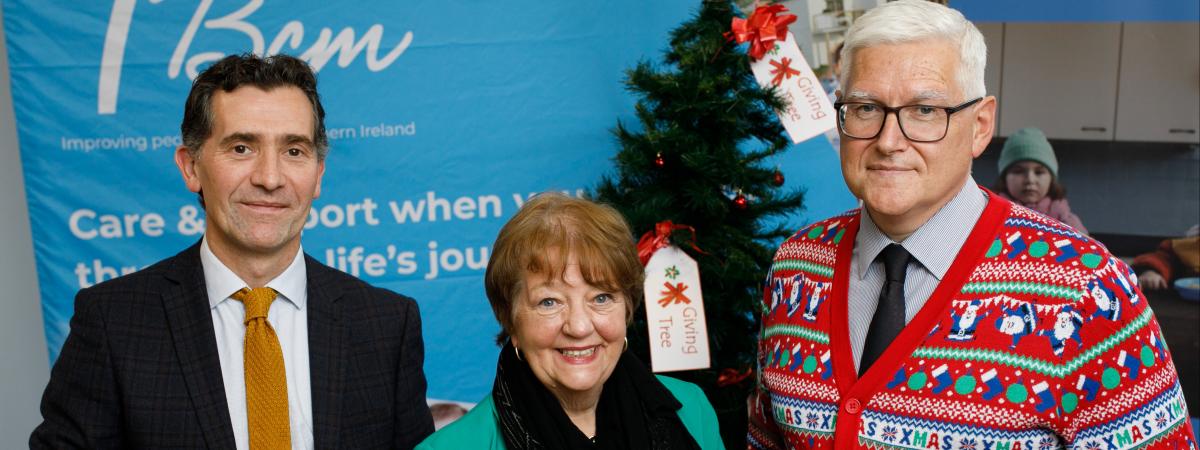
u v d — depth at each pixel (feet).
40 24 8.66
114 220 8.87
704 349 6.33
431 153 9.04
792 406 4.77
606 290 4.44
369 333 5.21
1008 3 9.18
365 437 5.06
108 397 4.66
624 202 6.70
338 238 9.07
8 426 9.08
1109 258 4.23
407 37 8.91
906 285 4.52
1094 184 9.27
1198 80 9.02
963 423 4.20
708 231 6.57
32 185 8.79
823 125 6.50
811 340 4.77
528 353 4.52
